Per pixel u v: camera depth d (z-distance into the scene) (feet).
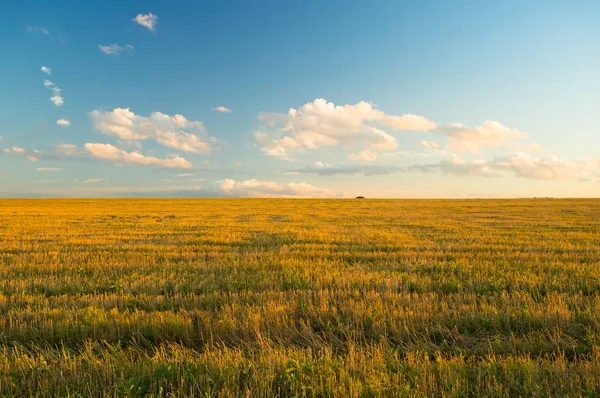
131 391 13.12
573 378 13.80
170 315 20.18
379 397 12.41
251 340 18.04
